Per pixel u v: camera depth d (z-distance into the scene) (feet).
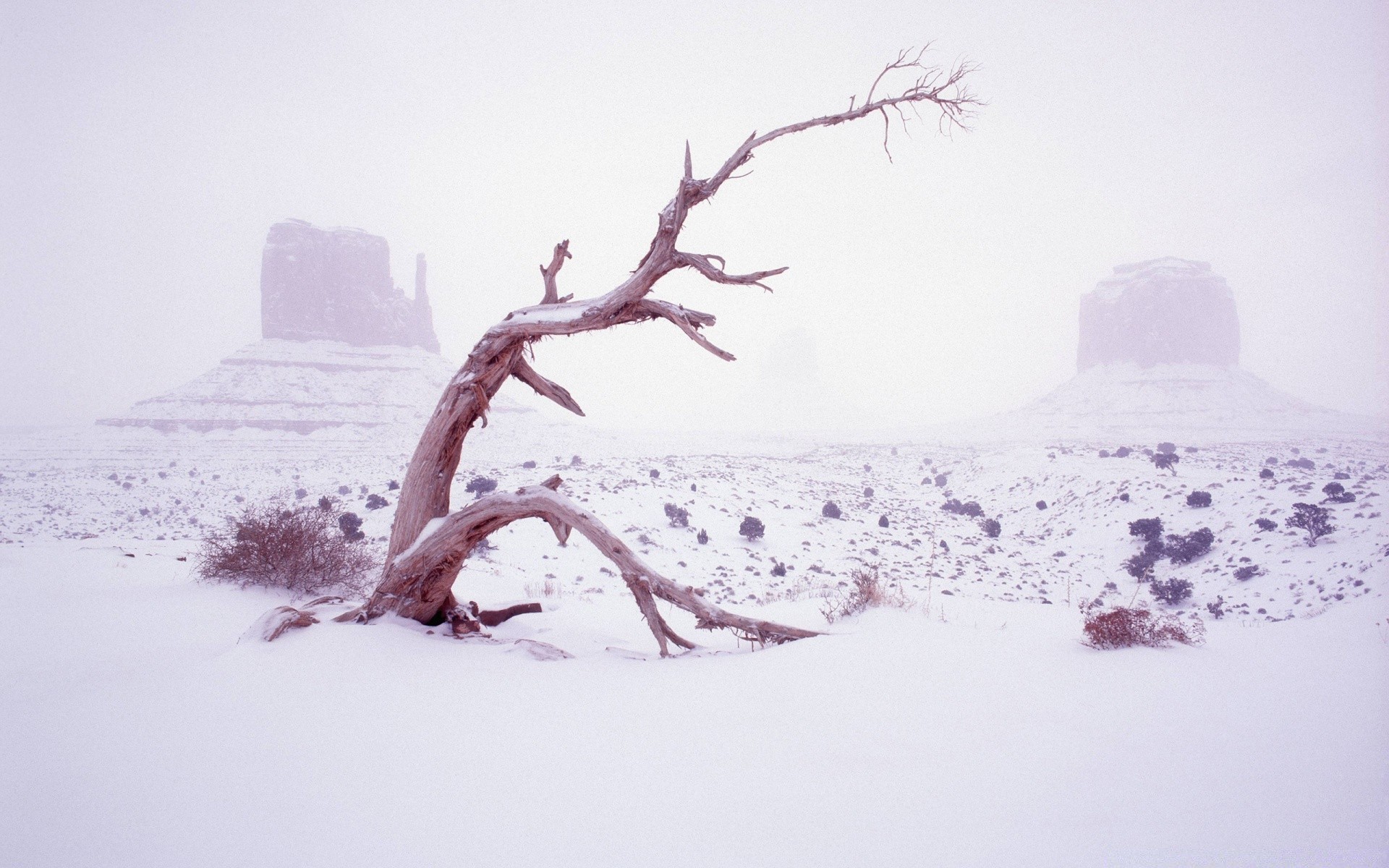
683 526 208.64
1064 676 20.52
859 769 14.23
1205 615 146.92
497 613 38.42
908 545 222.28
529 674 23.04
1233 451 447.42
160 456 522.06
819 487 341.41
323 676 21.89
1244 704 17.61
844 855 10.77
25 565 49.83
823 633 28.25
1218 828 10.92
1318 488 233.14
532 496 30.89
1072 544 240.53
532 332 31.94
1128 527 237.04
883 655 23.18
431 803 13.29
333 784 14.25
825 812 12.35
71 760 15.62
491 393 33.06
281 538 44.09
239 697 19.95
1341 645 24.73
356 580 47.03
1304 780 12.50
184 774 14.85
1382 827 10.22
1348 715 16.19
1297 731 15.25
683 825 12.11
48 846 11.96
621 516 208.54
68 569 48.96
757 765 14.75
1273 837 10.41
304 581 44.21
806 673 21.71
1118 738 15.39
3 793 14.05
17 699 19.97
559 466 358.84
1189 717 16.72
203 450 546.26
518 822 12.41
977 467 429.38
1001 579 185.57
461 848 11.48
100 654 26.53
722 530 212.43
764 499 272.72
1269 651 23.99
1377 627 27.61
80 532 217.56
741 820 12.19
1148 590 174.40
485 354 32.19
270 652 23.88
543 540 160.35
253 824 12.58
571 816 12.60
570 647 30.07
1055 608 38.06
